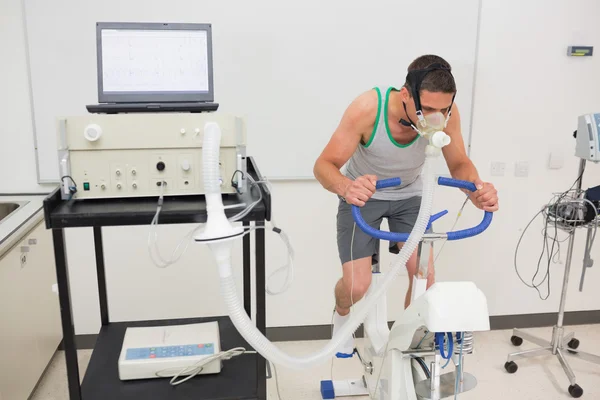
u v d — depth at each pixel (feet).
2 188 8.78
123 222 4.48
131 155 4.73
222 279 4.45
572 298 10.64
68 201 4.77
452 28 9.12
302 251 9.69
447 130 6.63
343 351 7.88
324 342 10.01
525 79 9.55
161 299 9.51
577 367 9.21
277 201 9.45
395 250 7.59
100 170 4.73
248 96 8.95
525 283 10.44
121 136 4.68
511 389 8.55
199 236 4.25
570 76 9.65
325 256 9.76
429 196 5.00
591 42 9.55
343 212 7.41
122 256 9.25
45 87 8.48
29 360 7.71
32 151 8.71
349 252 7.34
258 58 8.82
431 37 9.11
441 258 10.12
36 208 7.99
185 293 9.54
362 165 7.03
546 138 9.86
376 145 6.52
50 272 8.64
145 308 9.51
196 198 4.96
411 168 6.90
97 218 4.43
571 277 10.56
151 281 9.41
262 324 5.04
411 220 7.41
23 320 7.52
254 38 8.74
